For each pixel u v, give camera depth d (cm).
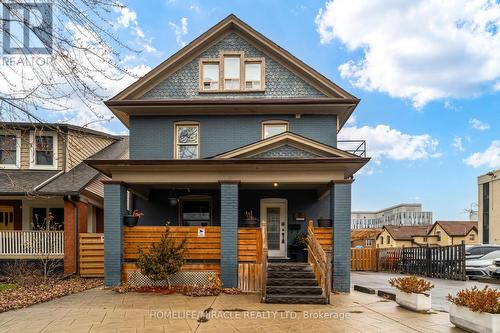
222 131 1367
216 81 1399
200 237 1091
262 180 1098
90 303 855
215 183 1139
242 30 1402
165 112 1366
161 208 1392
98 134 1786
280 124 1373
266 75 1394
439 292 1095
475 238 4072
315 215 1374
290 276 1009
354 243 4509
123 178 1107
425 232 4550
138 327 652
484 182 3378
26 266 1326
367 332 632
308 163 1063
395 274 1792
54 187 1427
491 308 587
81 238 1334
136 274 1074
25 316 729
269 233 1373
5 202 1631
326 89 1366
